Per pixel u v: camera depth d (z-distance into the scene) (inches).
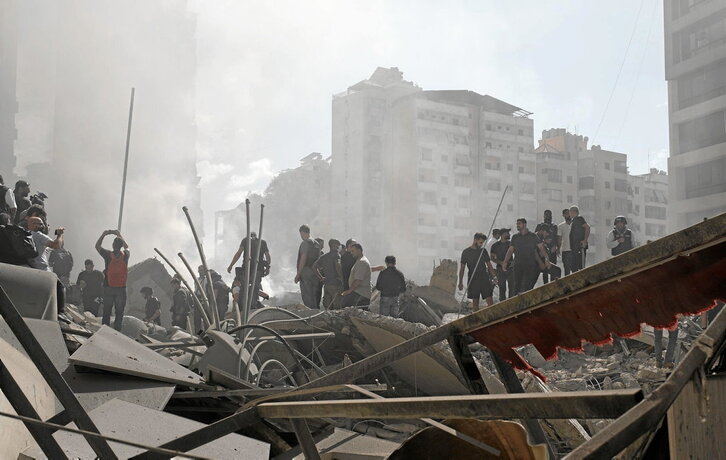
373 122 3715.6
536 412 51.7
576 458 40.5
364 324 308.8
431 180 3531.0
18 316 91.7
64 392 92.7
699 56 1761.8
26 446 131.0
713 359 54.3
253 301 480.4
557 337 67.6
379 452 186.9
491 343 74.1
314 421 204.1
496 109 3725.4
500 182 3636.8
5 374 95.2
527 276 438.3
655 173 4131.4
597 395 48.9
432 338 78.7
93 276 532.1
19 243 266.7
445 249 3531.0
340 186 3818.9
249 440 162.1
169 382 198.1
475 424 71.3
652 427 44.8
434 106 3570.4
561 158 3752.5
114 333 227.6
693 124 1793.8
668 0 1850.4
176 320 534.0
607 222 3693.4
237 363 270.4
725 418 53.1
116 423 156.8
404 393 311.3
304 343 363.6
